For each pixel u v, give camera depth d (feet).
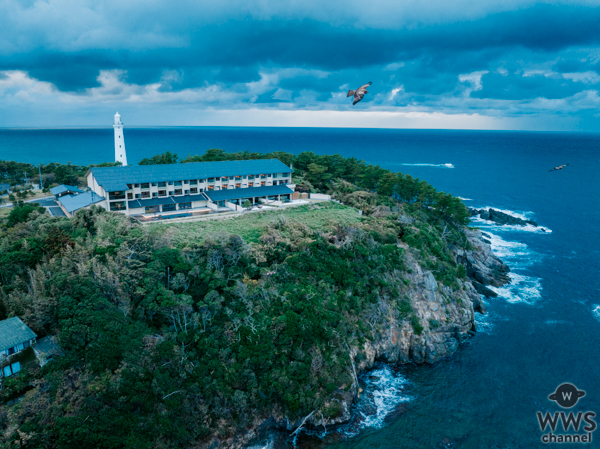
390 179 413.39
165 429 161.68
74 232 242.17
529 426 188.85
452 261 315.99
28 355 162.09
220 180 367.66
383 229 303.89
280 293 221.25
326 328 214.48
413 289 267.39
